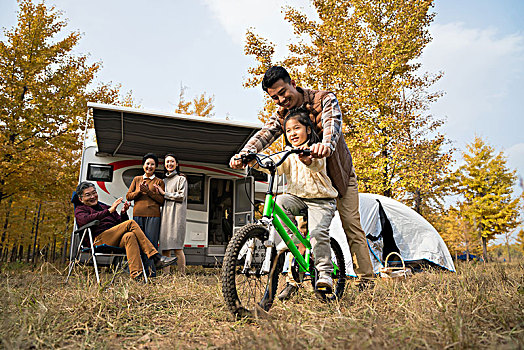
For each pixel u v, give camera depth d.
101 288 3.37
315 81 12.05
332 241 3.88
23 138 11.53
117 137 7.56
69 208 12.15
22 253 13.97
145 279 4.45
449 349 1.86
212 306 3.19
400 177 11.55
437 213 14.34
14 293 3.29
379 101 11.59
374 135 11.42
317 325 2.40
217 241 8.91
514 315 2.43
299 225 3.67
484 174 18.19
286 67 12.39
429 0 11.81
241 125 6.96
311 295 3.45
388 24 12.26
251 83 12.39
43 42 12.33
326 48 11.95
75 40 12.80
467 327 2.12
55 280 4.87
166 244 6.36
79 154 12.25
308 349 1.88
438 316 2.36
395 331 2.12
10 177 10.99
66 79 12.29
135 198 6.13
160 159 8.68
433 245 8.09
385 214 8.27
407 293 3.23
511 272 5.32
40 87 11.74
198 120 6.74
